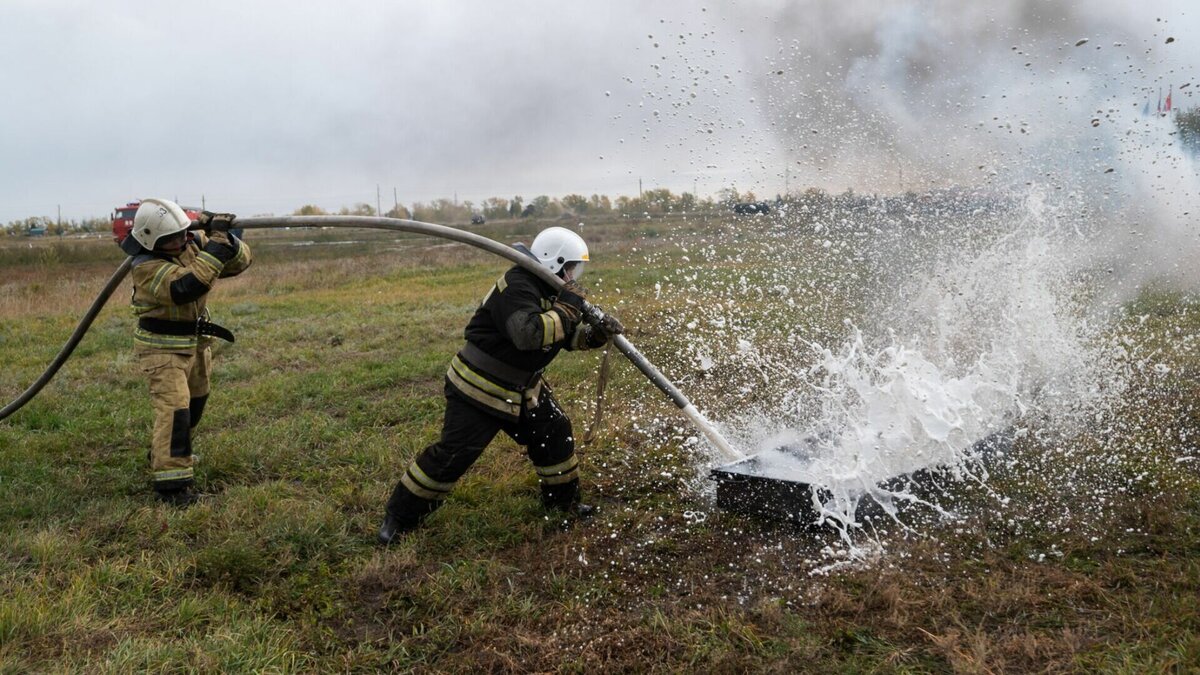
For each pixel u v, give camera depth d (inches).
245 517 181.3
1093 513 170.9
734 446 218.1
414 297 577.3
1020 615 132.6
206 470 211.0
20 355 377.7
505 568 156.8
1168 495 176.4
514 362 166.4
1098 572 145.2
